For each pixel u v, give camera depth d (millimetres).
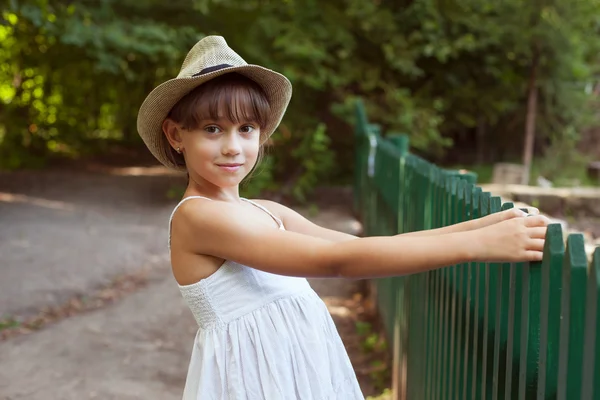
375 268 1446
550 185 11828
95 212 9227
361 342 4609
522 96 12320
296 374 1632
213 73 1615
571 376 1149
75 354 4352
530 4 11391
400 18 11156
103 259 6680
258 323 1634
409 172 3441
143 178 12484
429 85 11641
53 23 9195
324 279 6344
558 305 1249
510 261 1363
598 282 1054
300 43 10211
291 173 11391
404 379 3354
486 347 1724
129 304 5480
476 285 1850
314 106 11602
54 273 6074
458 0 11062
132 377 4004
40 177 12047
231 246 1586
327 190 11469
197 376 1661
